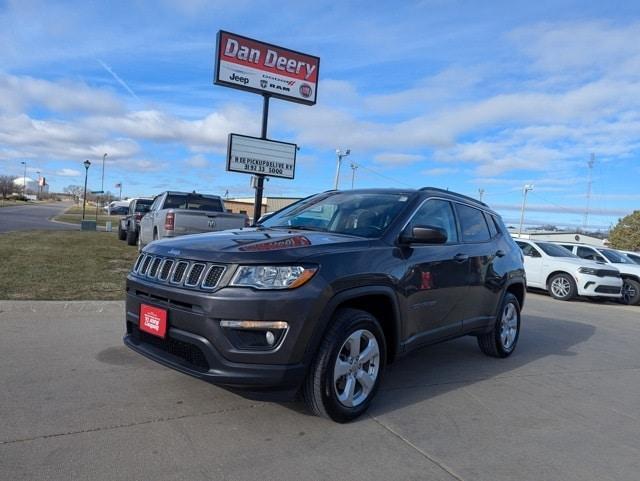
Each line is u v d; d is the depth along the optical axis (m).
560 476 3.19
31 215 43.00
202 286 3.45
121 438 3.29
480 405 4.39
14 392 3.95
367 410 4.05
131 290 4.07
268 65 14.62
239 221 12.05
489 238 5.86
